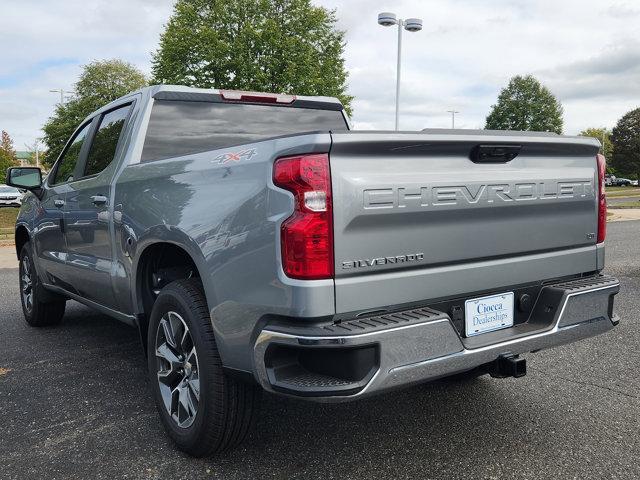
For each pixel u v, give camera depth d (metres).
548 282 2.99
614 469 2.70
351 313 2.28
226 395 2.63
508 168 2.74
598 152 3.17
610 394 3.65
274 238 2.27
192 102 3.90
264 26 31.42
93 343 5.04
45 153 55.75
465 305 2.65
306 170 2.20
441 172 2.50
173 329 2.96
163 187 3.04
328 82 32.44
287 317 2.27
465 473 2.68
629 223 18.39
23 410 3.53
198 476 2.69
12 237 17.78
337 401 2.17
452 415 3.34
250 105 4.14
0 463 2.85
